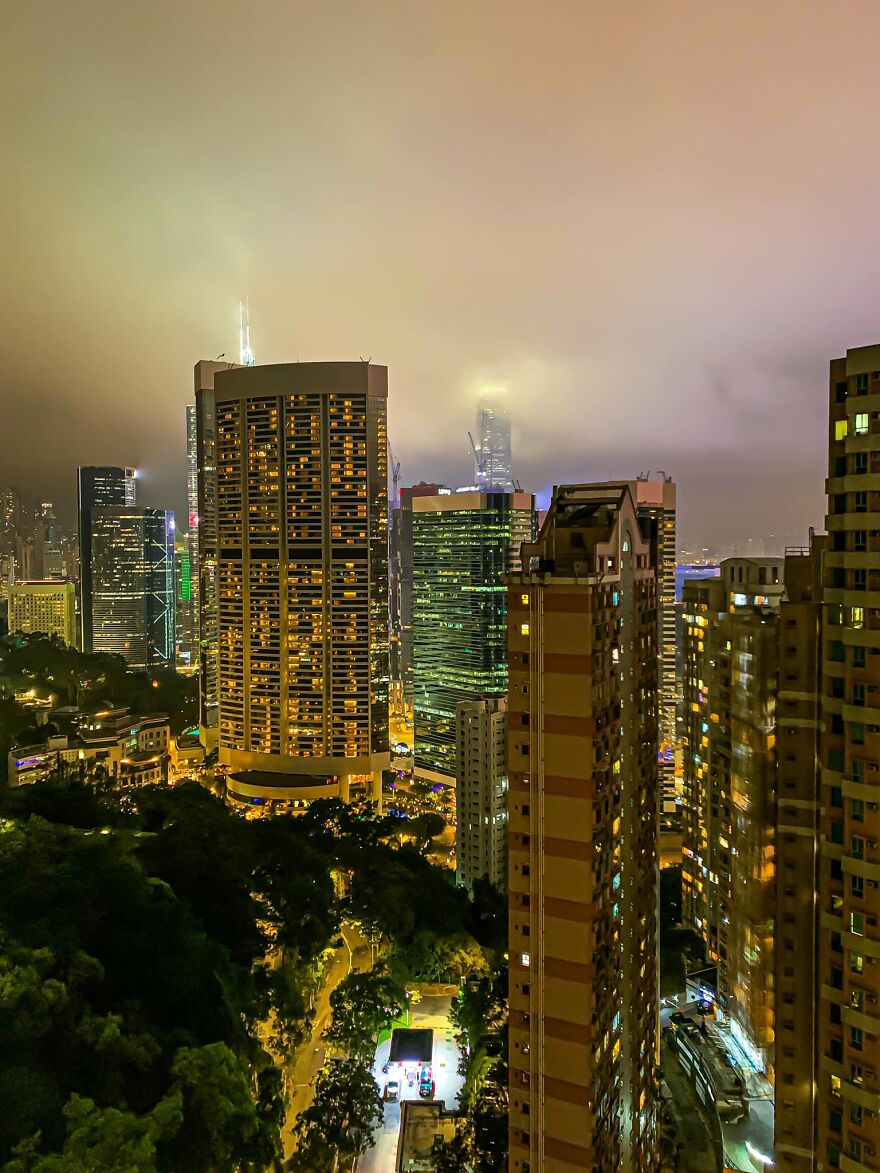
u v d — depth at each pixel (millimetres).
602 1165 66250
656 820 85250
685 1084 94812
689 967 115000
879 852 58844
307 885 121000
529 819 65750
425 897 124000
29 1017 57781
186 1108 61406
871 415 58281
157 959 74812
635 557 76562
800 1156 70125
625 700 73750
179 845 109500
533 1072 65875
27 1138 51656
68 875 75688
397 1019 109875
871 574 58844
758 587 109000
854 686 59969
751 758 95562
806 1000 70062
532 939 65875
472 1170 78250
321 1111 81125
